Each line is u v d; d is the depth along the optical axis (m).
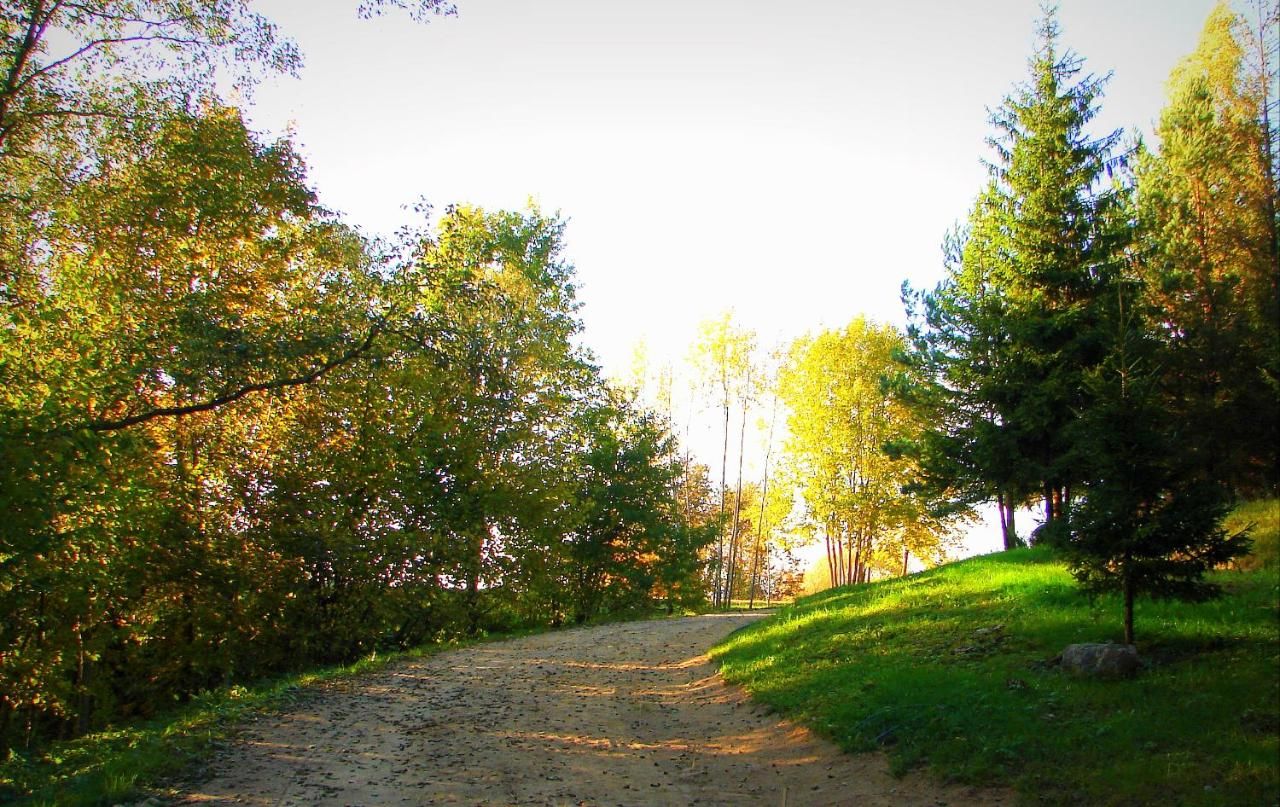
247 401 19.91
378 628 22.33
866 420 36.88
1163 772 6.56
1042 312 20.62
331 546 20.19
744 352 45.44
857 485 37.44
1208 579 12.45
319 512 21.09
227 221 18.98
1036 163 21.89
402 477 23.58
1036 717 8.39
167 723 11.35
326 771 8.84
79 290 17.62
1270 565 12.65
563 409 31.52
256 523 20.83
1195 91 17.53
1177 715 7.57
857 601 18.08
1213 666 8.65
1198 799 6.02
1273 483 16.05
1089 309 19.69
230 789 8.05
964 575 18.03
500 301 24.19
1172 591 9.45
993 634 12.08
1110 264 20.03
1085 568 10.09
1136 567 9.41
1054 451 20.84
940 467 23.47
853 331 38.28
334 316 18.00
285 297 21.34
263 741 9.95
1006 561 19.11
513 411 28.59
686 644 20.50
